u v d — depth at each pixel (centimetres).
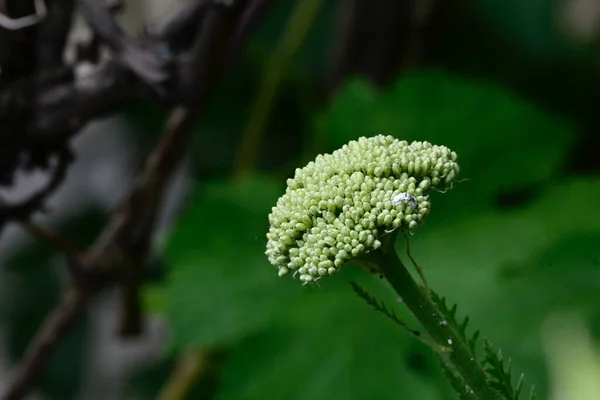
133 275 94
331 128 118
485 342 67
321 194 66
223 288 106
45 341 93
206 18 80
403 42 125
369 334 101
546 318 101
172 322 105
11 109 78
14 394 93
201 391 126
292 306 104
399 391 97
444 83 117
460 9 133
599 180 116
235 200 110
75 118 80
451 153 67
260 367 101
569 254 107
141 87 81
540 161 117
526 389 94
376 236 66
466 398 67
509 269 107
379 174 66
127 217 90
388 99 116
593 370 93
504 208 120
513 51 138
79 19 90
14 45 78
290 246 66
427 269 110
